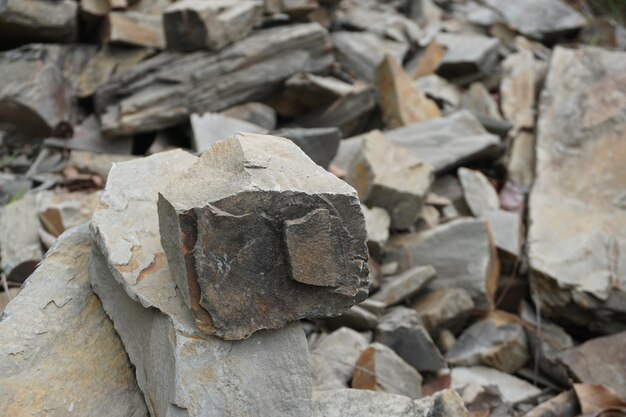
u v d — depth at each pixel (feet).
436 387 3.43
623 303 3.76
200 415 2.35
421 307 3.76
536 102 5.53
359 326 3.61
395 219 4.12
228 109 4.66
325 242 2.43
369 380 3.21
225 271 2.37
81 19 4.92
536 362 3.67
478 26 6.41
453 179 4.66
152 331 2.53
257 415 2.41
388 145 4.35
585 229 4.14
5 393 2.48
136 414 2.55
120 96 4.55
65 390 2.54
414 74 5.62
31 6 4.55
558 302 3.85
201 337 2.43
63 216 3.74
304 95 4.85
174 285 2.54
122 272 2.56
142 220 2.72
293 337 2.53
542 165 4.69
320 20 5.58
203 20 4.51
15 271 3.53
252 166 2.42
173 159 2.96
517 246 4.11
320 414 2.67
